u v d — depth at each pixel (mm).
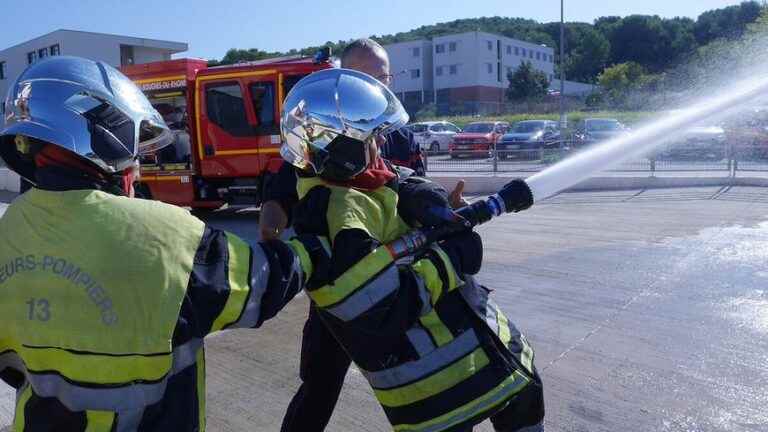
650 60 92688
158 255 1425
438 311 1921
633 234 8703
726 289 5844
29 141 1507
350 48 2846
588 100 47156
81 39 40312
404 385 1897
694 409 3584
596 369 4148
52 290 1401
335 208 1818
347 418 3615
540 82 70750
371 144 1918
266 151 10859
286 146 1995
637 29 94062
